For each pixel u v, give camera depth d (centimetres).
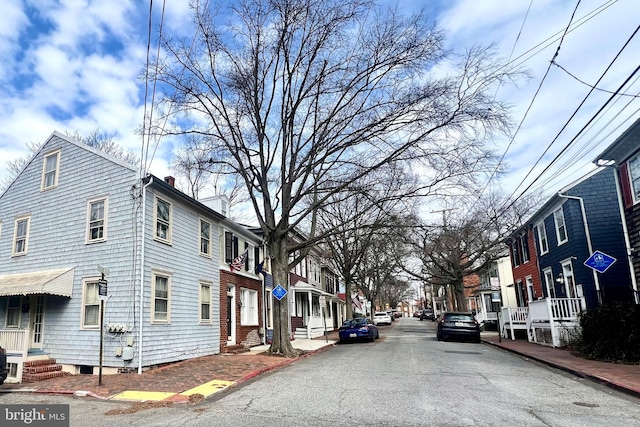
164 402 831
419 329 3988
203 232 1720
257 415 702
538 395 823
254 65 1641
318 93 1652
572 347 1563
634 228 1455
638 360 1162
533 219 2377
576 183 1877
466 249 3322
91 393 945
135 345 1243
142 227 1312
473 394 828
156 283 1369
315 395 848
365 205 2481
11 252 1557
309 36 1574
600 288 1731
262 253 2358
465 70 1511
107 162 1416
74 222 1438
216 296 1758
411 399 785
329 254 3478
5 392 1037
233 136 1686
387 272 4728
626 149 1477
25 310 1452
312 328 2734
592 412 693
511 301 3728
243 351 1825
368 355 1577
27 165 1609
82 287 1359
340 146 1667
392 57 1536
